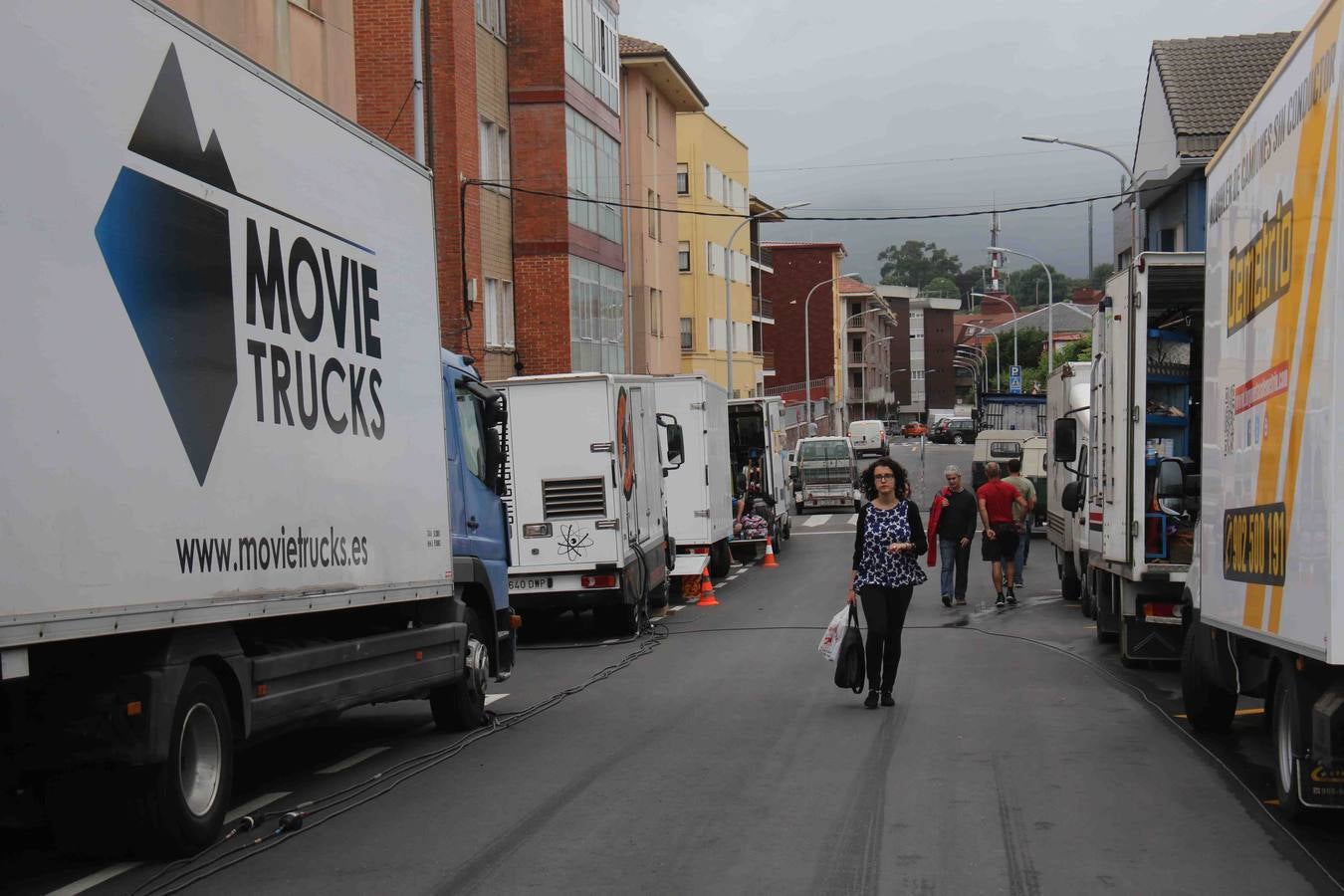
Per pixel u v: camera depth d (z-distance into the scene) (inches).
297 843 292.7
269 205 309.9
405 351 395.5
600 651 667.4
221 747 291.6
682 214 2509.8
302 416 321.7
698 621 796.0
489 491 490.6
